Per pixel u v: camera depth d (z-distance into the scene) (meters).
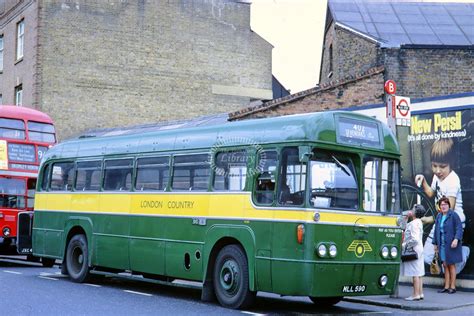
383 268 11.34
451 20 26.92
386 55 21.91
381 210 11.49
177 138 13.25
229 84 34.88
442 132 15.57
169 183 13.16
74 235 15.63
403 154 16.31
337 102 20.73
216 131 12.48
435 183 15.62
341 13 27.19
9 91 34.78
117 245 14.20
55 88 32.03
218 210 12.02
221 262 11.89
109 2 33.19
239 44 35.31
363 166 11.35
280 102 21.17
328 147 10.90
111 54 33.03
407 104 13.64
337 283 10.73
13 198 20.28
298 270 10.50
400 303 12.61
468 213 14.95
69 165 16.06
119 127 31.34
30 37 32.78
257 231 11.23
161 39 33.91
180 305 11.84
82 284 15.00
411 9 27.83
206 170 12.43
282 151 11.10
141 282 16.12
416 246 13.20
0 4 36.50
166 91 33.75
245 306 11.50
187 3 34.50
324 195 10.80
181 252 12.66
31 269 19.12
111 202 14.51
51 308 10.96
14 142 20.62
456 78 21.86
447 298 13.48
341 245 10.81
